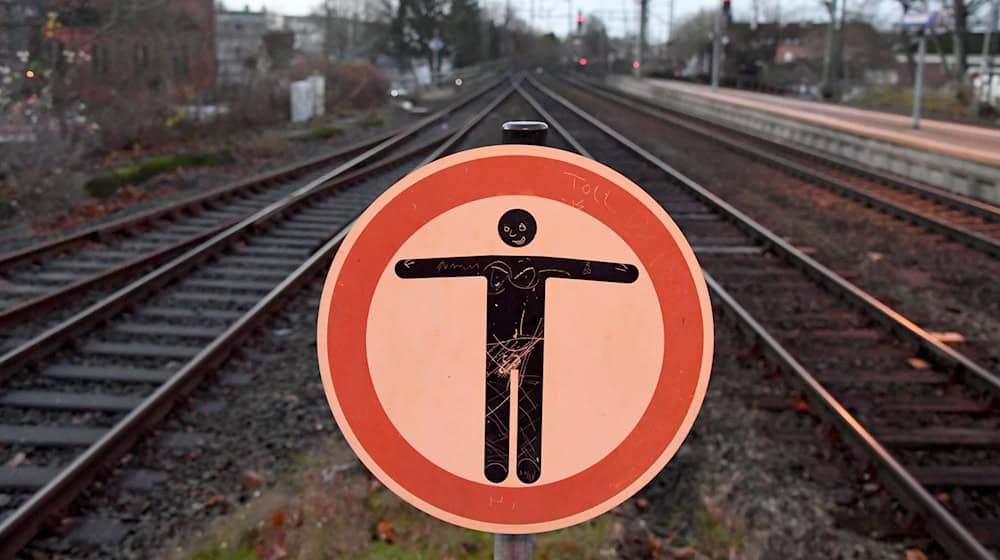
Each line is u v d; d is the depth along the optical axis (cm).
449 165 153
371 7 7744
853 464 468
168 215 1105
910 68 4716
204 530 395
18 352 571
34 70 1411
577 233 154
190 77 2469
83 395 543
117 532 394
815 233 1080
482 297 155
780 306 764
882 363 629
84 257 912
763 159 1803
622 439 157
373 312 156
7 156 1152
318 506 407
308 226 1075
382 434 157
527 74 8581
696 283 154
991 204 1330
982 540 407
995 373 629
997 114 2952
